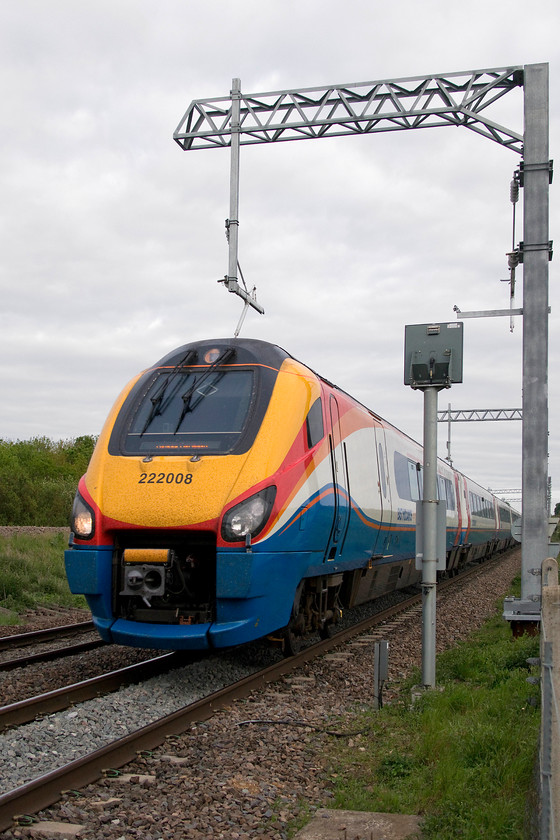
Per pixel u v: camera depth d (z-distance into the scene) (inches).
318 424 358.9
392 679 333.7
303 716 264.1
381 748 227.1
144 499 302.2
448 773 189.5
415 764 208.2
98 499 311.1
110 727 237.8
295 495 318.7
